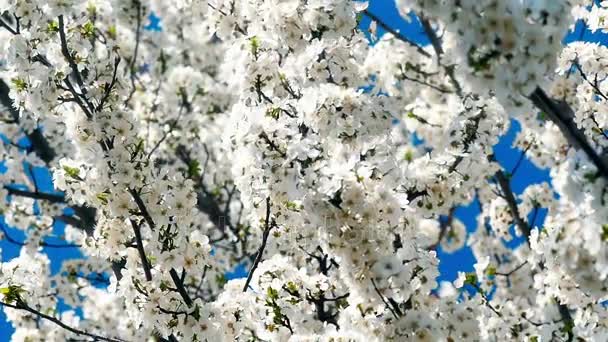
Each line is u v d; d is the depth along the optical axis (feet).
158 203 19.07
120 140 19.24
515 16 11.24
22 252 31.37
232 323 19.58
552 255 15.16
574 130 12.56
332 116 18.34
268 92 20.51
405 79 31.27
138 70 41.78
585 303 19.08
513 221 30.68
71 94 20.70
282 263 19.61
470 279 24.31
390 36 31.01
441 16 11.60
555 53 11.48
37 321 31.40
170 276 19.31
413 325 16.02
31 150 33.32
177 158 39.52
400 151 28.71
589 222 13.75
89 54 20.56
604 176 12.55
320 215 15.69
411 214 19.10
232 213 39.50
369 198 15.72
